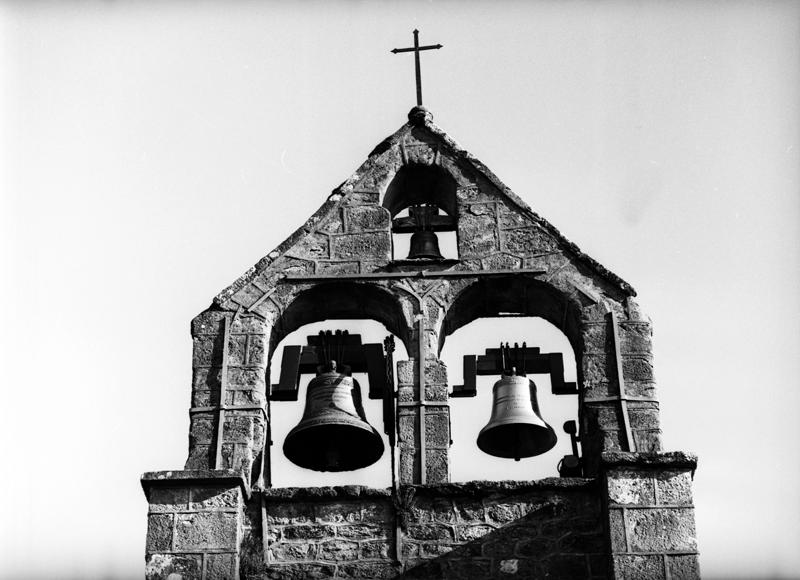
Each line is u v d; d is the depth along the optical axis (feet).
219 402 61.11
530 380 64.44
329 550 58.23
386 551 58.08
